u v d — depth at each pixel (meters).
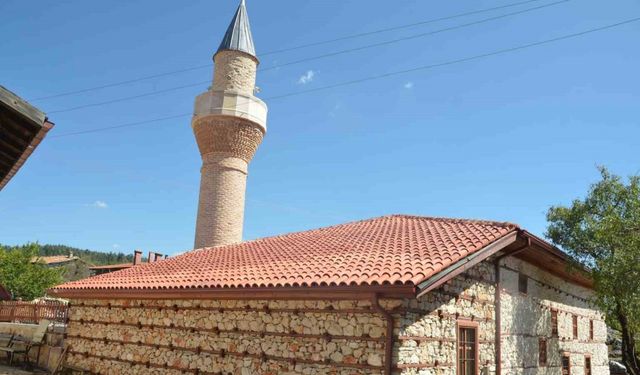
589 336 20.19
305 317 10.87
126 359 14.72
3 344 19.80
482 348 12.37
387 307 9.73
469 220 14.09
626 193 16.75
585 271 16.58
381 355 9.56
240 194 28.50
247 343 11.75
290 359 10.85
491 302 13.09
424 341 10.19
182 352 13.16
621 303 15.80
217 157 28.38
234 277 12.33
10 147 7.10
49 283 46.19
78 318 17.22
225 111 28.05
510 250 13.71
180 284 13.11
